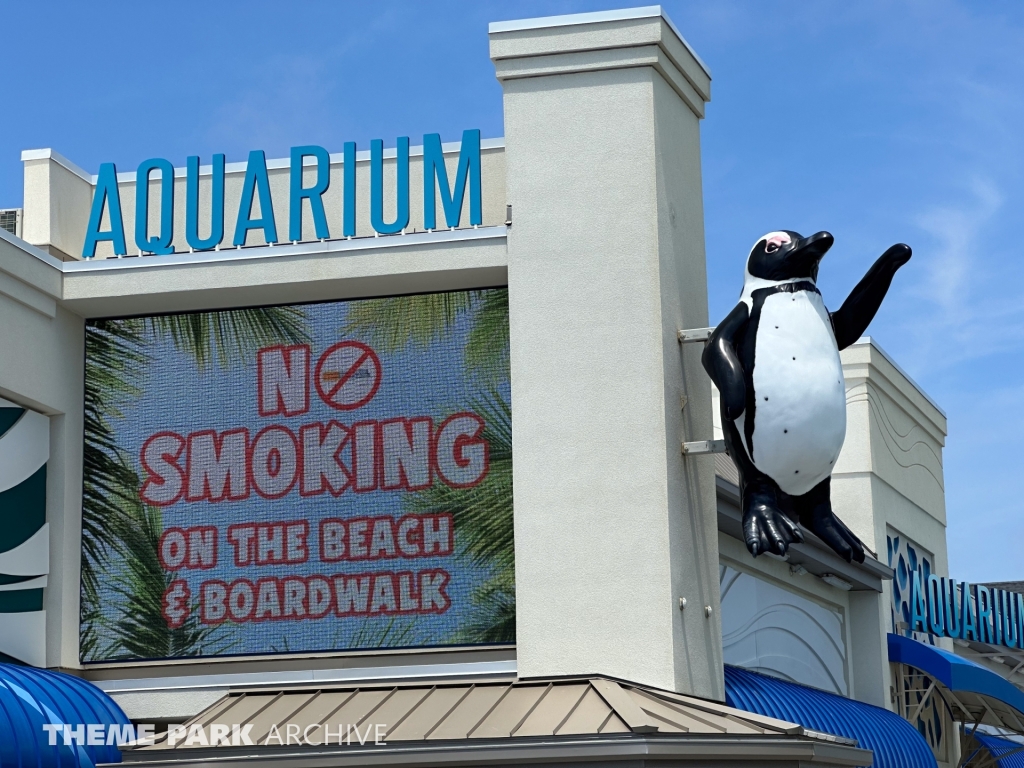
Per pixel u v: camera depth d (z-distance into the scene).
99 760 17.11
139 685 19.05
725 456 26.56
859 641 30.38
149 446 19.72
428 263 18.91
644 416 17.97
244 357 19.72
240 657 18.98
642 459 17.88
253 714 16.77
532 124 18.88
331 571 19.03
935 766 26.53
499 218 20.72
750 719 15.84
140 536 19.53
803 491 17.66
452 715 16.02
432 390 19.20
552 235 18.58
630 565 17.69
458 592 18.70
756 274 17.78
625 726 14.93
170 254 19.59
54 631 19.19
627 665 17.47
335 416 19.38
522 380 18.33
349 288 19.34
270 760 15.17
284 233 21.23
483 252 18.81
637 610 17.56
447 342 19.27
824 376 17.30
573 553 17.84
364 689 17.31
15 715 16.28
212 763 15.25
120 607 19.41
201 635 19.17
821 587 28.52
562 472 18.05
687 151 19.81
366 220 21.09
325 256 19.17
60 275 19.67
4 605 19.08
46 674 18.16
